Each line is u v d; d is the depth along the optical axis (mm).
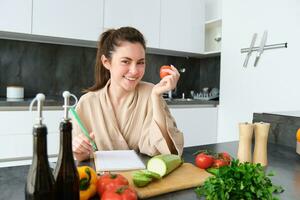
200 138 2756
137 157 970
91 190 637
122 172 831
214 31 3105
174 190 704
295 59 2068
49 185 506
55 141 2027
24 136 1925
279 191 711
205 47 3219
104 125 1182
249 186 560
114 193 585
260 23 2348
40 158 503
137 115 1216
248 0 2453
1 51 2330
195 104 2727
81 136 979
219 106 2830
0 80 2344
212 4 3062
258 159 950
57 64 2580
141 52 1095
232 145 1286
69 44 2609
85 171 644
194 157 1057
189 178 765
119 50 1083
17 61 2398
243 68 2516
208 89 3199
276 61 2217
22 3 2031
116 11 2430
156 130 1067
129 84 1122
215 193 569
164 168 768
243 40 2510
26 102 1934
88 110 1191
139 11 2553
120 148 1186
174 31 2777
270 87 2270
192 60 3355
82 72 2705
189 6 2867
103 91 1229
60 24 2189
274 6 2225
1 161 1871
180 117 2625
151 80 3090
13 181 762
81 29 2279
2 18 1968
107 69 1249
